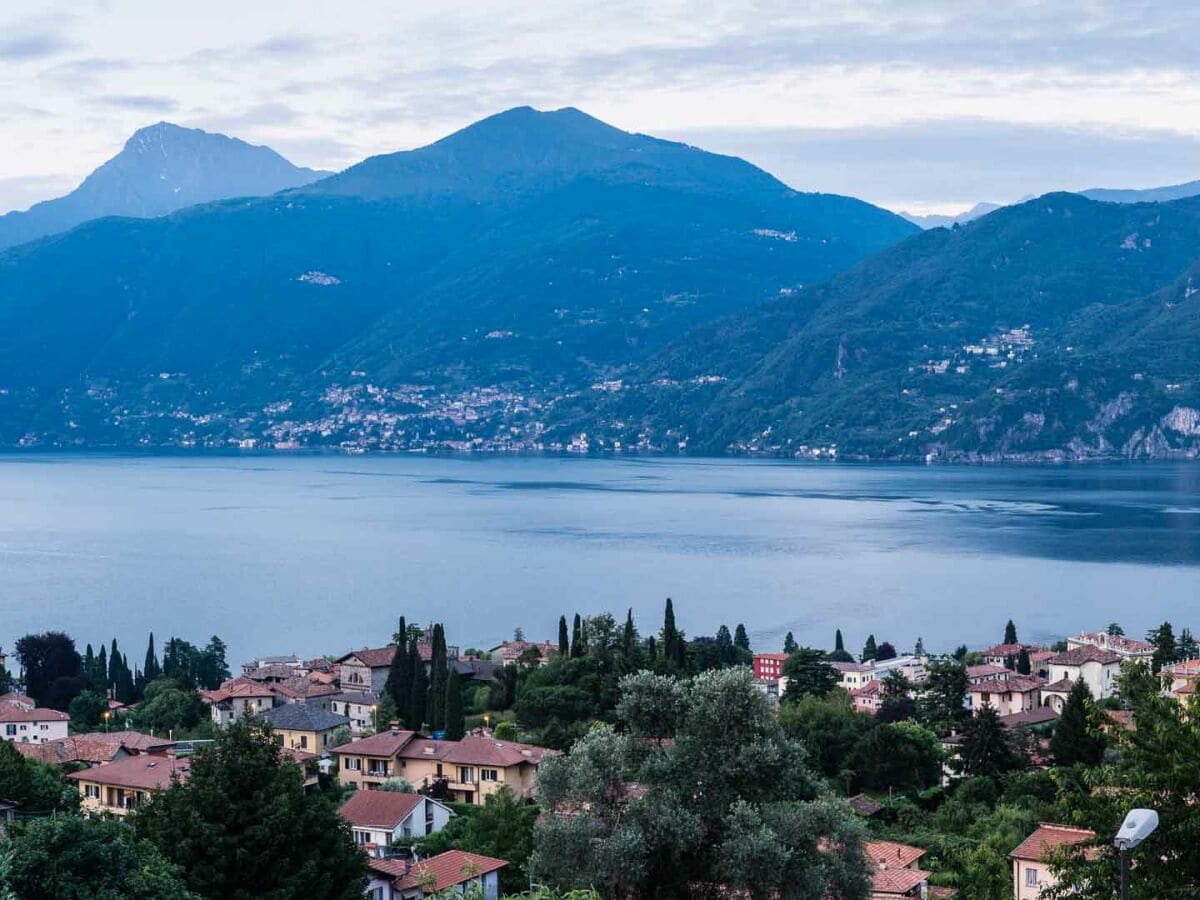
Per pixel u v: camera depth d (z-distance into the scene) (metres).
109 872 54.03
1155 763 50.66
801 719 150.62
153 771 113.38
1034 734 164.38
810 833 64.69
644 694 68.19
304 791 71.19
